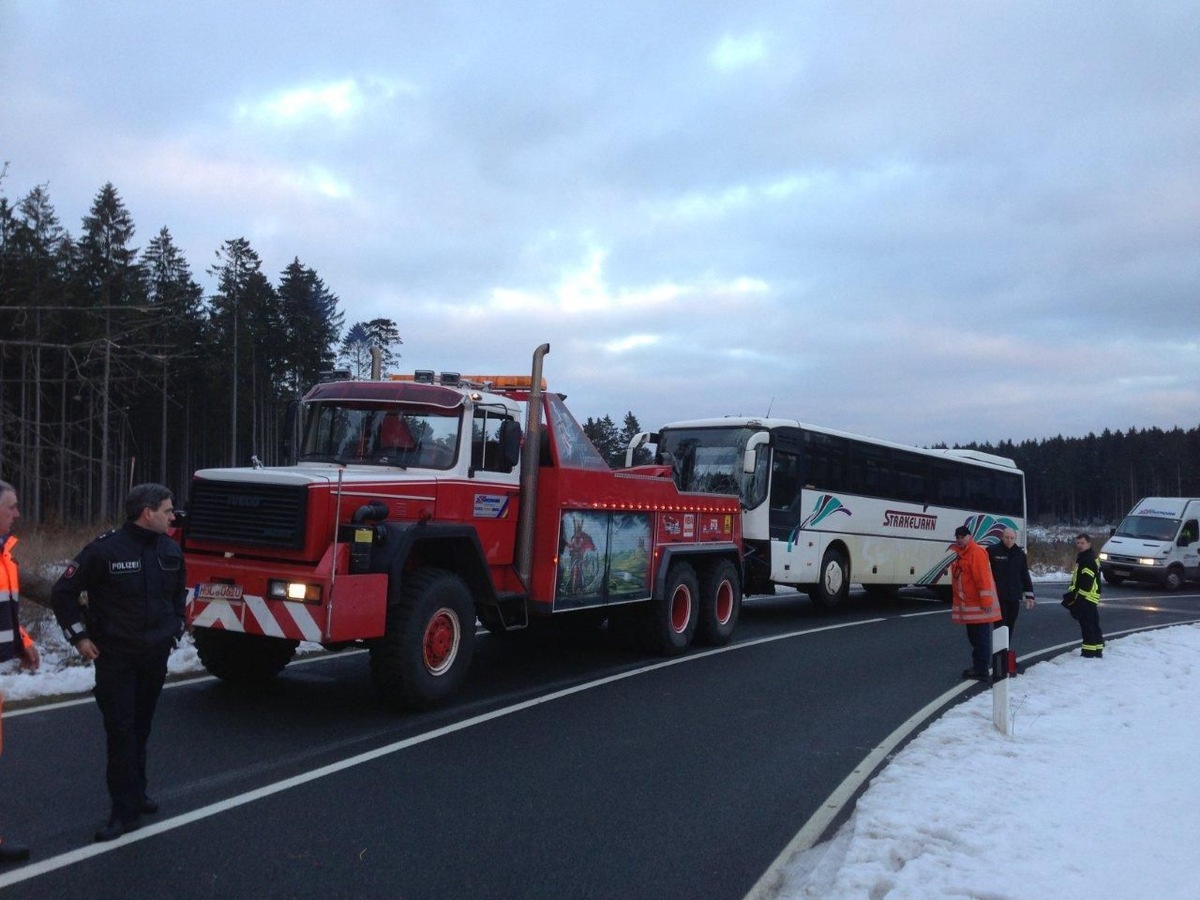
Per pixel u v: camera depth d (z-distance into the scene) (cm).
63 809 565
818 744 797
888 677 1139
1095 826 584
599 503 1079
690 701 951
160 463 5316
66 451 1919
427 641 842
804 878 502
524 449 997
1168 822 596
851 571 1912
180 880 470
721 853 538
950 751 768
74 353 2175
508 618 993
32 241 2792
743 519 1673
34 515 2262
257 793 606
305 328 5494
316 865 496
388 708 852
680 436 1788
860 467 1959
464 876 491
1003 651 854
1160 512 3116
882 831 556
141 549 531
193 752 694
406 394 934
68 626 503
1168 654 1380
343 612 748
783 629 1588
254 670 928
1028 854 529
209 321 5041
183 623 557
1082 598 1337
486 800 614
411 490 862
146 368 3819
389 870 495
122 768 525
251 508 798
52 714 791
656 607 1209
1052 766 732
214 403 5166
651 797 636
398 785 636
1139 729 876
